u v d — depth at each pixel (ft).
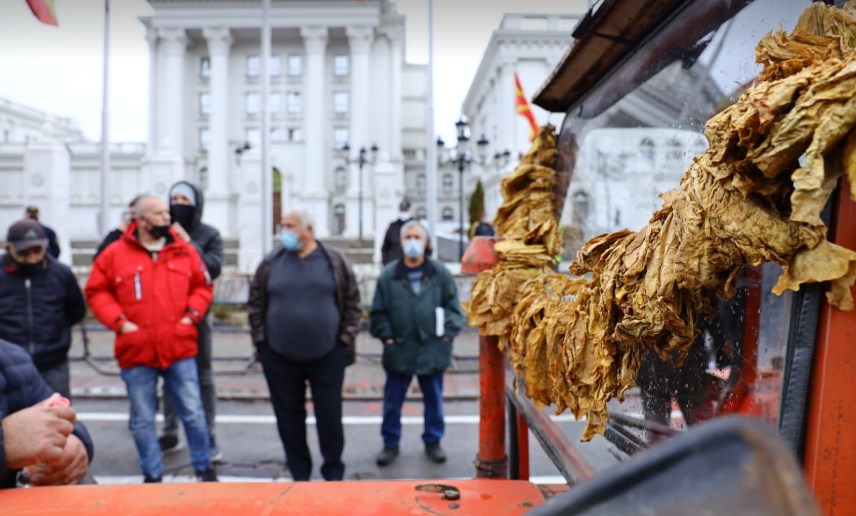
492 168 113.91
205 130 148.25
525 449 6.23
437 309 15.37
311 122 141.69
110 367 25.44
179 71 142.10
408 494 3.80
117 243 12.99
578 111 6.26
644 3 4.04
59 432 5.38
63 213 59.06
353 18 140.36
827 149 1.92
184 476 14.40
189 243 14.02
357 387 22.59
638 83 4.77
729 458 0.89
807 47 2.27
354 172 137.80
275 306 12.37
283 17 140.36
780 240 2.05
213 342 31.14
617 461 3.77
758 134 2.04
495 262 5.84
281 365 12.57
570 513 1.09
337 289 12.59
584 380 3.24
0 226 112.78
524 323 4.36
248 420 18.88
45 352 12.59
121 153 142.92
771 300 2.38
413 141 189.88
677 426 3.15
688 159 4.04
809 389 2.07
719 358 2.80
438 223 143.84
